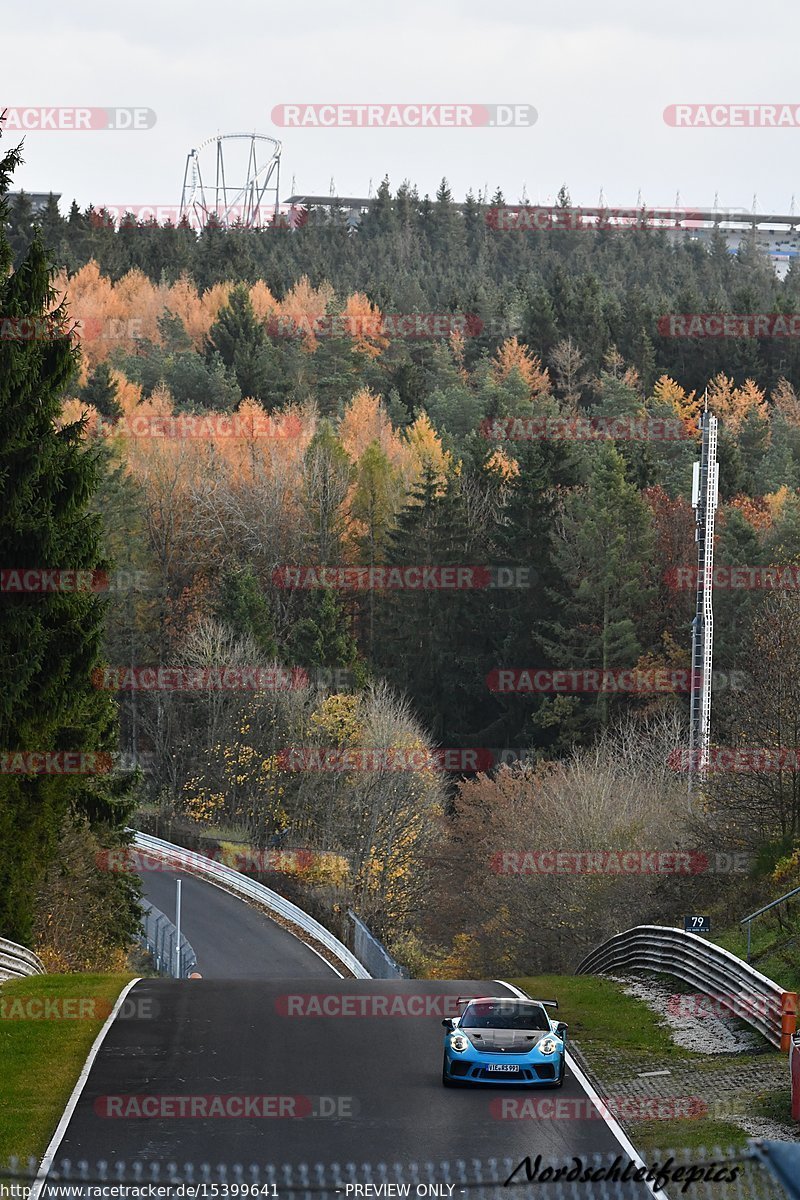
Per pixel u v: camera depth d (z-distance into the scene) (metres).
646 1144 30.34
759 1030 41.84
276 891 121.75
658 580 152.50
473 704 162.12
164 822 144.00
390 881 122.06
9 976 53.38
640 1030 44.09
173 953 93.50
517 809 104.75
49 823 62.41
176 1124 31.23
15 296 53.94
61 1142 29.69
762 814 65.25
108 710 73.19
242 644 153.50
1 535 52.72
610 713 141.38
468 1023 36.66
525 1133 31.05
